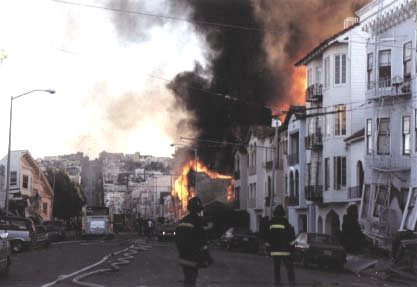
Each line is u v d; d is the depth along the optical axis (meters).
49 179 99.50
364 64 41.25
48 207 88.56
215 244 50.84
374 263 24.31
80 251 33.59
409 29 32.25
